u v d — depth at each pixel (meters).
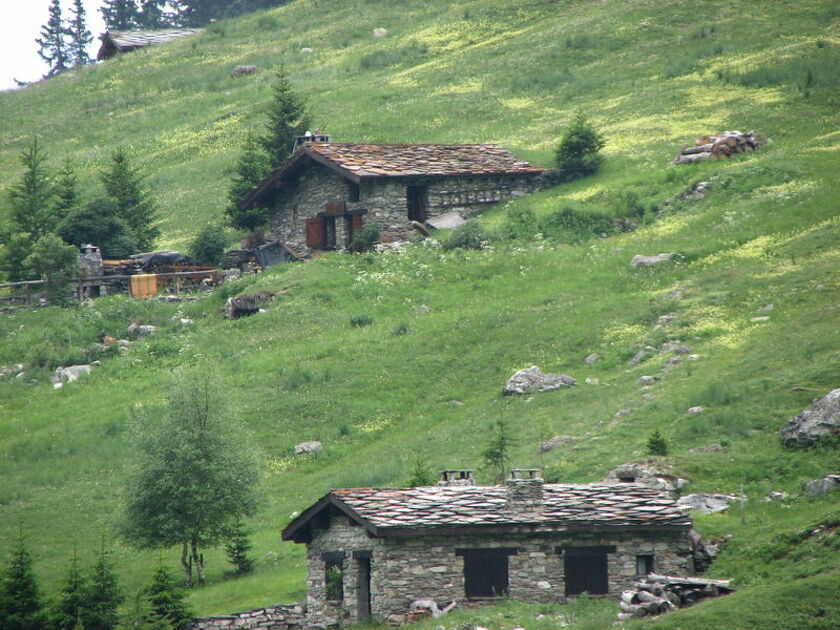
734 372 69.00
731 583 46.44
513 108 150.38
